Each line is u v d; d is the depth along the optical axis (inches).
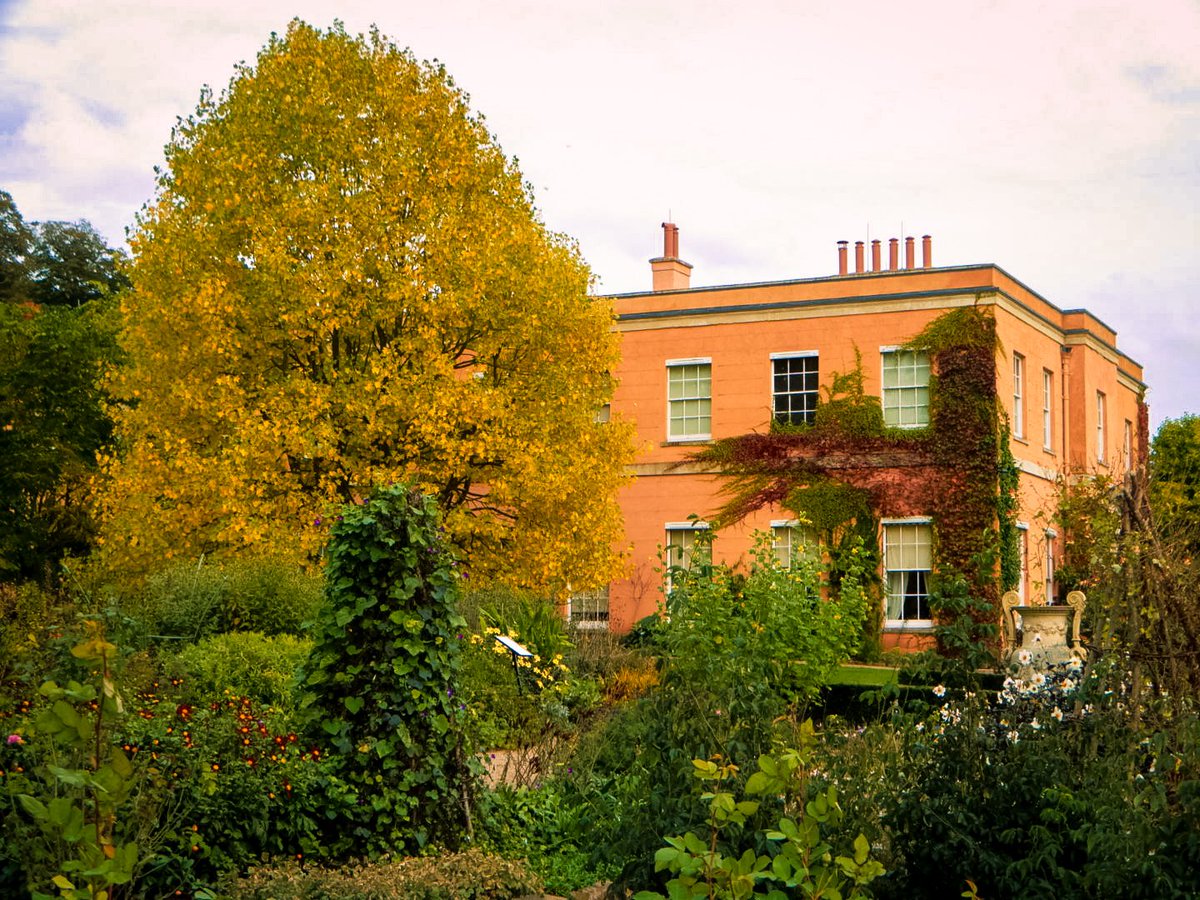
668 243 1184.8
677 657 410.9
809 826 150.6
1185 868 207.2
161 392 739.4
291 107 750.5
